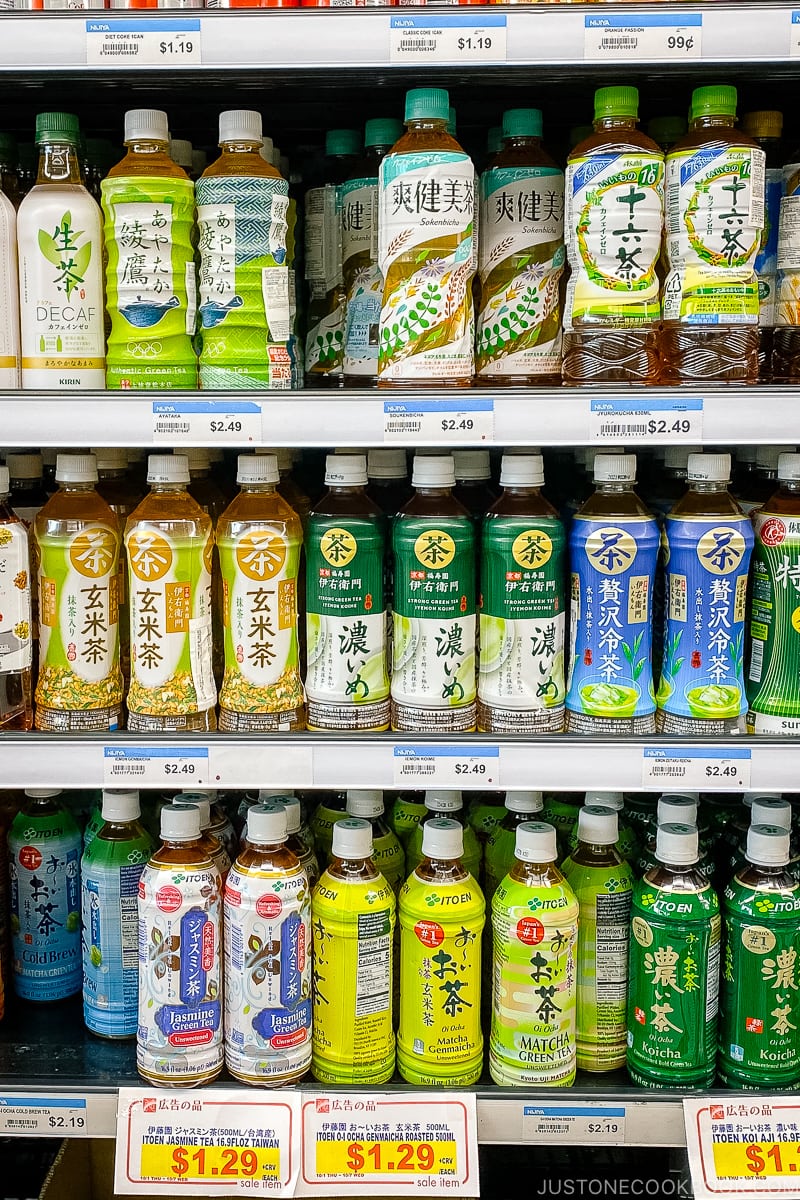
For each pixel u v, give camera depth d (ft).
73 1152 4.54
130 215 3.96
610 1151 4.88
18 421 3.79
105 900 4.30
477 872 4.73
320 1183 3.83
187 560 4.12
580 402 3.76
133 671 4.18
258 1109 3.91
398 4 4.00
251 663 4.17
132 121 4.00
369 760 3.92
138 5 4.02
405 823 4.94
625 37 3.70
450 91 4.66
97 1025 4.35
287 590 4.18
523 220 4.27
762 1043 4.00
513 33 3.70
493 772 3.91
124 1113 3.92
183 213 4.03
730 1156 3.86
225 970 4.04
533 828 4.06
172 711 4.12
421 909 4.02
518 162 4.32
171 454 4.29
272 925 3.92
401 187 3.92
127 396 3.79
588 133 4.81
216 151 5.53
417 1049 4.08
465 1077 4.07
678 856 3.98
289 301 4.17
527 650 4.10
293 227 4.74
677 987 3.97
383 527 4.24
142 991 4.01
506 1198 4.60
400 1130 3.89
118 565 4.34
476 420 3.77
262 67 3.72
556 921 3.99
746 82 4.53
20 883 4.60
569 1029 4.08
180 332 4.05
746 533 4.05
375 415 3.78
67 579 4.15
